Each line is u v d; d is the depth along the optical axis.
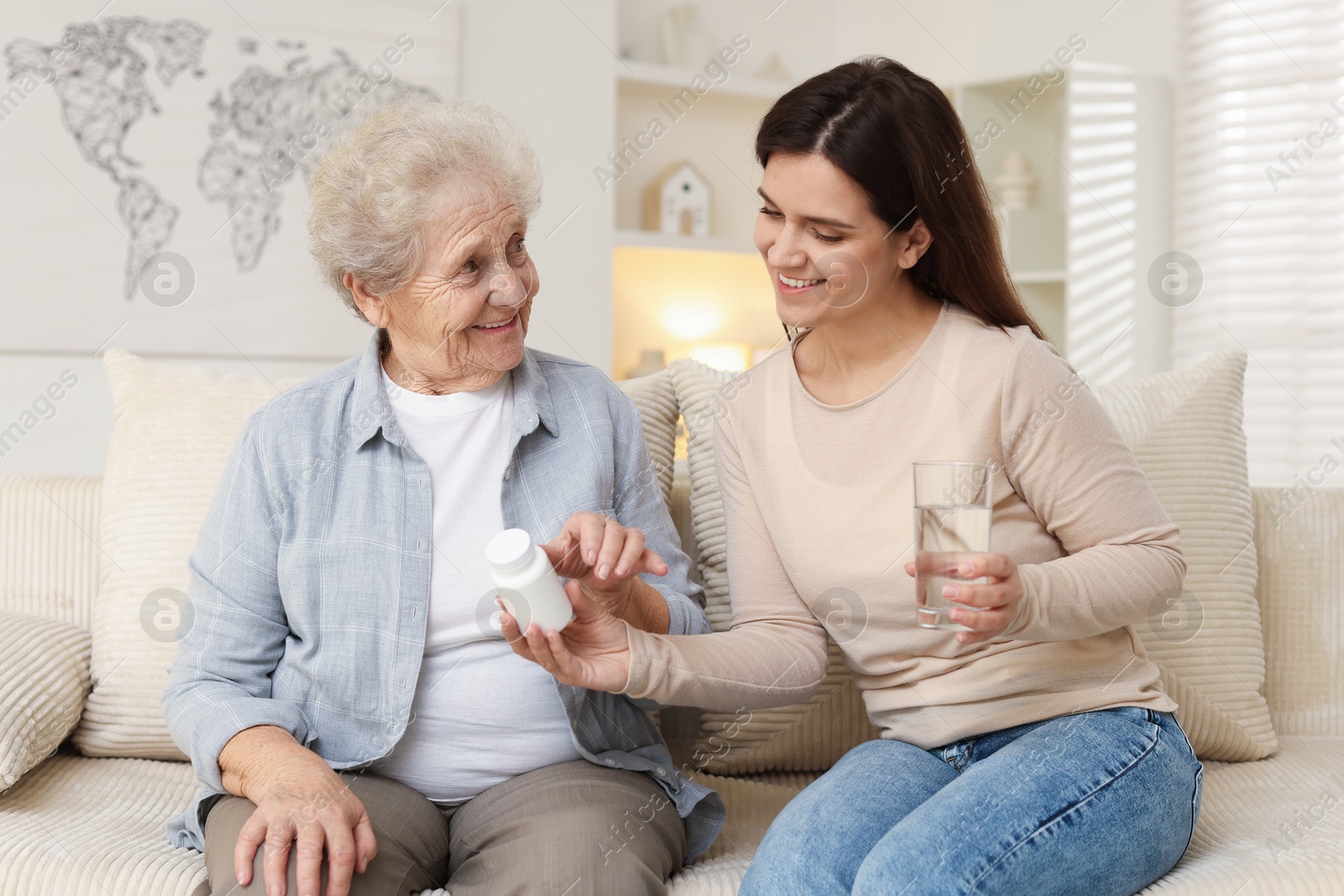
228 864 0.98
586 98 3.14
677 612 1.18
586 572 1.06
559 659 0.99
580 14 3.12
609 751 1.18
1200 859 1.09
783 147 1.10
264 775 1.02
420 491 1.16
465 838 1.11
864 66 1.13
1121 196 3.04
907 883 0.91
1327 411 2.81
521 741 1.16
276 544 1.17
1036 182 3.40
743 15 3.63
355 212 1.12
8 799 1.24
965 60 3.50
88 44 2.63
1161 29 3.06
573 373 1.28
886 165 1.08
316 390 1.23
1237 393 1.58
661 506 1.29
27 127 2.59
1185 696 1.42
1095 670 1.11
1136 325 3.03
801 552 1.19
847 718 1.46
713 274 3.57
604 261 3.18
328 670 1.14
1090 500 1.09
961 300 1.18
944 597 0.94
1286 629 1.57
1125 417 1.53
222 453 1.49
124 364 1.59
